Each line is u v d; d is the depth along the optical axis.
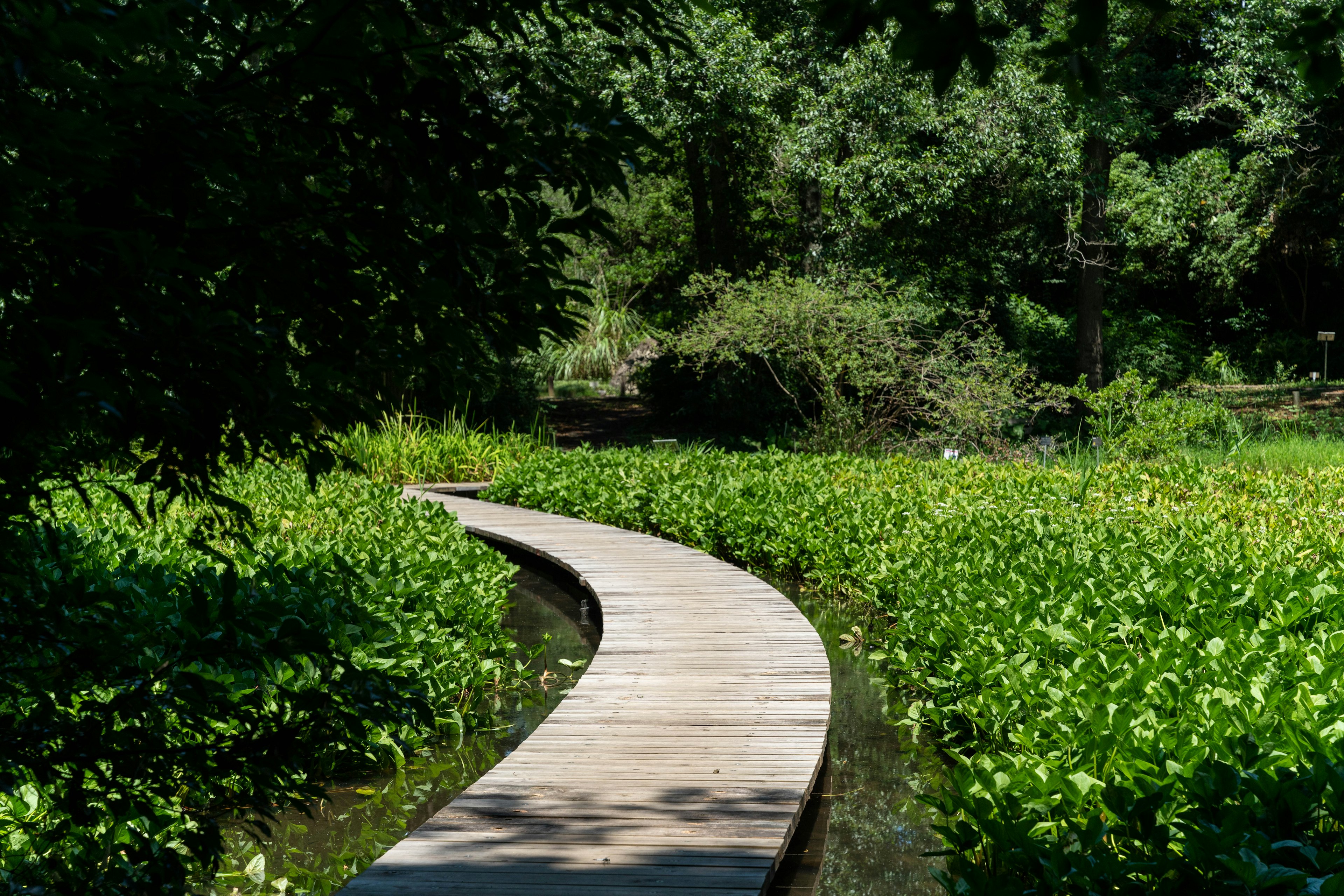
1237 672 4.21
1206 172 24.52
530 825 3.85
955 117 17.83
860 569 8.79
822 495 11.40
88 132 1.57
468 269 2.12
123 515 8.32
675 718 5.18
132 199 1.82
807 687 5.68
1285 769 3.10
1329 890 2.33
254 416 1.90
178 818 2.79
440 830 3.81
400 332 2.26
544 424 20.03
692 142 18.88
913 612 6.66
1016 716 4.73
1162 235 23.83
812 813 4.75
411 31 1.91
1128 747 3.55
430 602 6.56
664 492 12.73
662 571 9.13
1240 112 20.94
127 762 2.08
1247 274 28.12
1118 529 8.34
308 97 2.04
